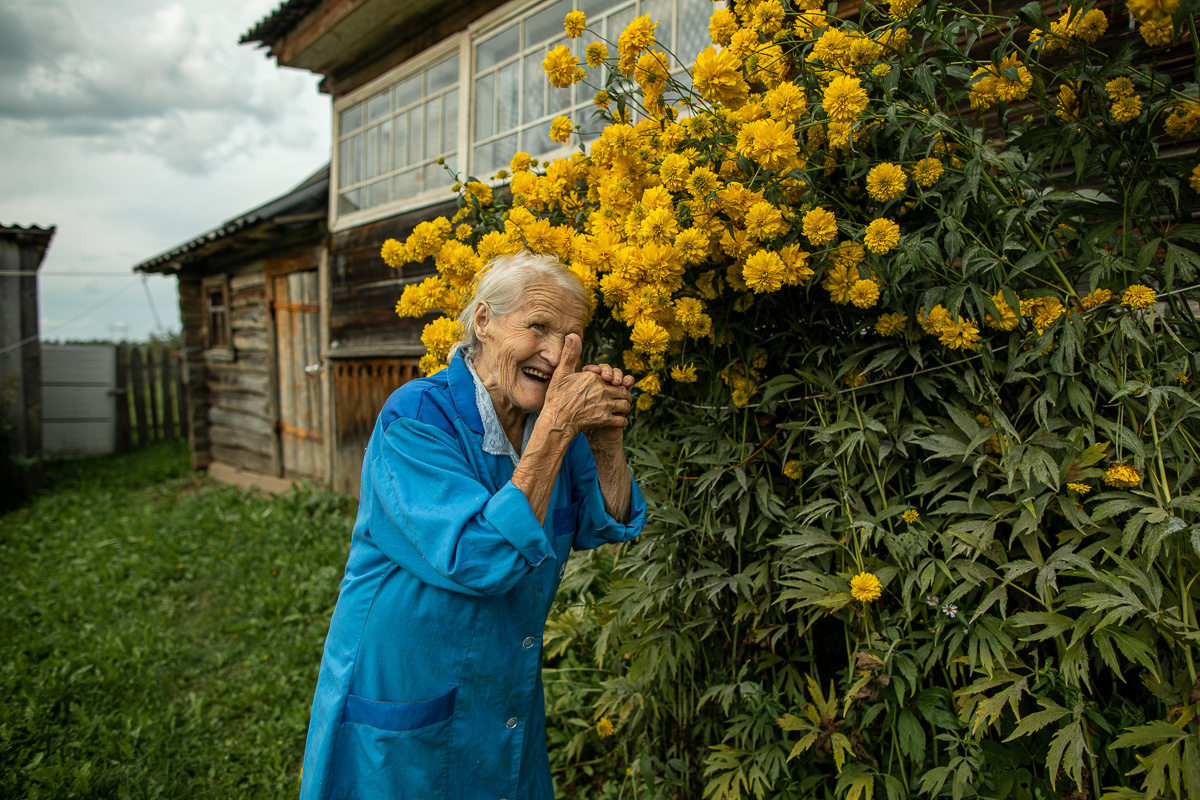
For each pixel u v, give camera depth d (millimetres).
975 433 1369
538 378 1233
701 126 1530
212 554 4895
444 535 1063
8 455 7223
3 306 7406
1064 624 1234
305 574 4277
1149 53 1854
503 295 1202
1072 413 1425
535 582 1251
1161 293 1353
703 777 1714
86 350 9953
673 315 1536
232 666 3330
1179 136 1382
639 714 1845
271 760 2525
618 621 1719
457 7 4527
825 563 1520
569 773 2240
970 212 1475
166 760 2496
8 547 5395
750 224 1381
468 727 1209
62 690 2896
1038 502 1291
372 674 1187
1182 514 1262
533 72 3979
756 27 1631
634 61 1733
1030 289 1438
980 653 1307
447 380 1256
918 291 1439
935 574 1381
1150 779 1126
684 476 1695
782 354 1678
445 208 4590
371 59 5395
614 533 1388
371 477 1193
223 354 7980
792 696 1629
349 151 5793
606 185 1678
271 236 6273
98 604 4051
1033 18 1338
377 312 5328
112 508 6785
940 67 1455
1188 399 1208
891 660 1381
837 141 1434
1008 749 1349
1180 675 1229
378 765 1168
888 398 1492
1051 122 1461
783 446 1633
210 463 8695
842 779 1408
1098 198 1496
